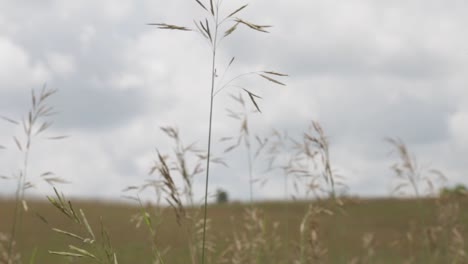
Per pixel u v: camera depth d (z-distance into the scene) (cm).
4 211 1903
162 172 339
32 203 1989
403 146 653
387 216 2152
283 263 587
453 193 665
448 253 670
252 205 636
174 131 434
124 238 1354
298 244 539
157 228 414
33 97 448
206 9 285
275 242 606
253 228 600
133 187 367
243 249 555
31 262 360
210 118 287
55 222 1603
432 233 686
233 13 283
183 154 432
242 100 625
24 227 1569
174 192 346
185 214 385
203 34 286
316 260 518
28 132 441
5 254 471
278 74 278
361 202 537
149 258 1026
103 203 2469
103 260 258
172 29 283
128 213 2056
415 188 667
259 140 625
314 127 496
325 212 511
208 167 289
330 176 504
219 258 505
